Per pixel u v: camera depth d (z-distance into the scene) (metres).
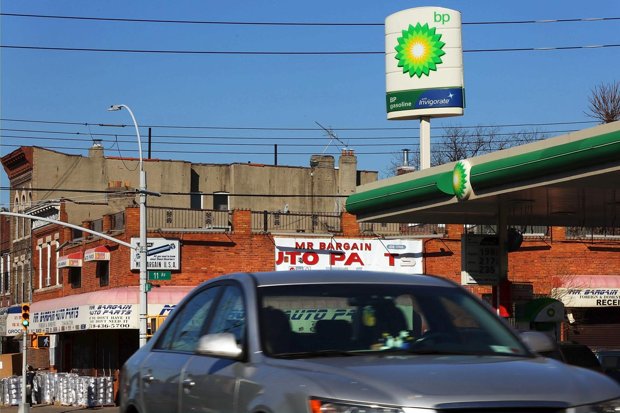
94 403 53.81
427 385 6.71
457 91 38.97
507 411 6.59
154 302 55.09
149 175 82.44
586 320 58.88
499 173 27.72
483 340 8.24
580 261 58.62
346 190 83.62
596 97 82.56
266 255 57.84
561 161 25.22
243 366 7.97
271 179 85.19
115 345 60.56
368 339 8.09
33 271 74.69
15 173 81.06
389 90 39.88
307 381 7.06
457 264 58.62
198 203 84.69
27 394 57.72
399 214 34.19
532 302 34.75
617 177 24.92
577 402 6.82
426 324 8.35
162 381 9.48
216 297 9.30
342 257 58.16
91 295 56.72
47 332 63.16
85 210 77.12
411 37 39.44
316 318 8.28
